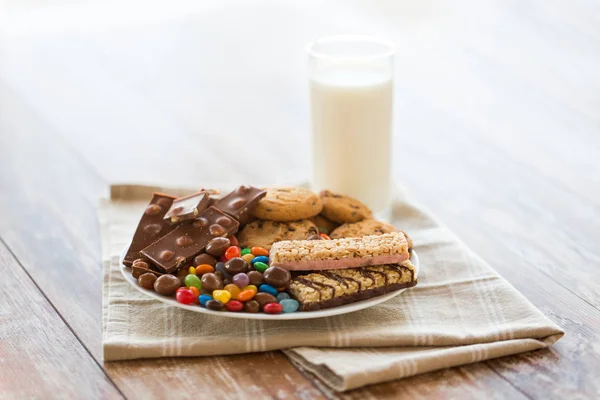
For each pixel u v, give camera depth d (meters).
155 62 1.77
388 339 0.99
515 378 0.97
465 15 1.95
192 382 0.97
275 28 1.93
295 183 1.27
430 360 0.97
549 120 1.49
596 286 1.10
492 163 1.38
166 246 1.05
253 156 1.42
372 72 1.20
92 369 0.99
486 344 0.98
